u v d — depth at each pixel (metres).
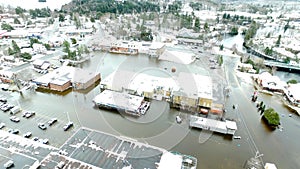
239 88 46.03
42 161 22.03
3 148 23.34
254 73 54.69
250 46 76.62
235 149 28.11
